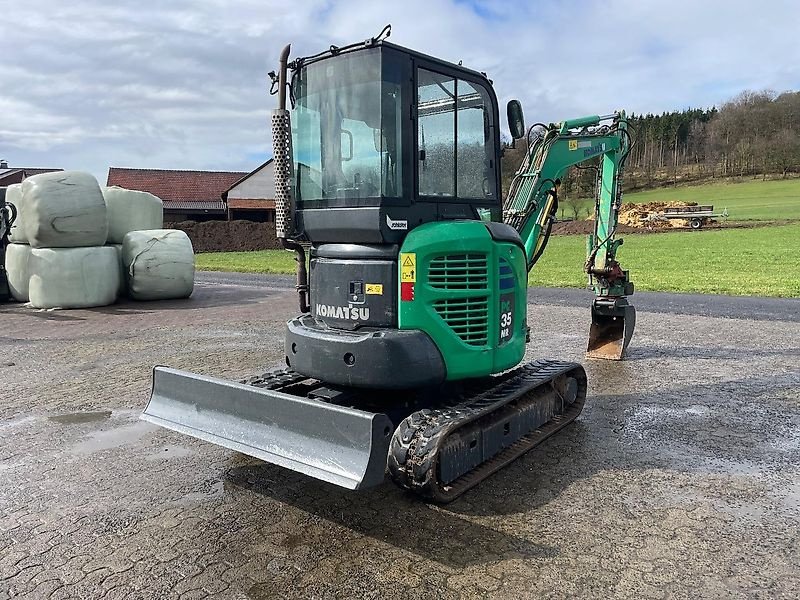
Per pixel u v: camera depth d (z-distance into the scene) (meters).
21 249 14.40
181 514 4.41
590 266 8.88
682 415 6.45
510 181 7.59
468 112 5.22
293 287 18.78
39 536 4.13
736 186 77.81
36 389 7.62
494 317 4.98
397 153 4.57
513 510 4.39
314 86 4.87
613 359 8.82
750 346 9.55
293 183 4.99
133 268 14.82
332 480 4.03
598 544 3.93
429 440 4.33
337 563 3.75
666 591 3.43
